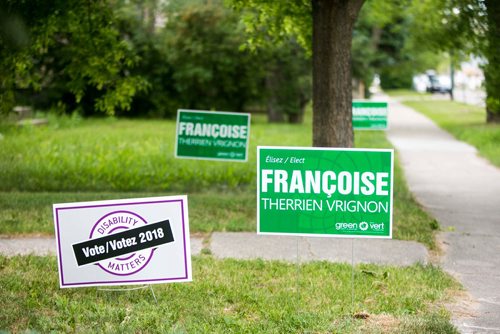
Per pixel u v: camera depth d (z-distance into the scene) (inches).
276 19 570.9
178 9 1368.1
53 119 1139.9
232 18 1321.4
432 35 543.2
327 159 249.0
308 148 249.3
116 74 542.3
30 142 794.2
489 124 1237.1
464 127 1189.7
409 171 687.7
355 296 263.4
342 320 237.5
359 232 249.6
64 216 244.7
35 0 418.6
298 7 550.0
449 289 283.7
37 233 370.3
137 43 1439.5
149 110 1556.3
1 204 440.1
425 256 337.7
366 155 247.3
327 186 249.6
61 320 231.8
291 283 281.6
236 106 1512.1
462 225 423.5
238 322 231.3
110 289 261.3
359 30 1307.8
